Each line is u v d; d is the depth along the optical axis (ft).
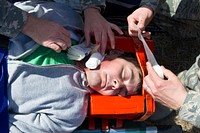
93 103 4.89
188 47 6.38
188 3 5.76
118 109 4.90
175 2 5.83
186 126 5.89
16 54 4.76
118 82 4.87
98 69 4.91
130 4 5.54
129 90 4.96
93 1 5.03
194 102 4.43
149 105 4.92
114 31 5.16
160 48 6.38
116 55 5.05
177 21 5.98
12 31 4.69
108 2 5.61
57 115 4.85
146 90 4.75
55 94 4.82
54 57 4.85
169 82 4.50
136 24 5.08
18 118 4.85
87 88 4.96
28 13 4.75
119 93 4.97
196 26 6.03
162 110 5.57
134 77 4.95
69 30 5.05
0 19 4.64
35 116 4.87
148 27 6.16
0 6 4.63
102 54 4.94
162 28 6.16
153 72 4.56
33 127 4.85
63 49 4.74
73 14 5.16
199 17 5.79
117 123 5.16
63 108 4.86
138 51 5.05
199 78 5.08
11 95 4.79
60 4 5.19
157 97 4.66
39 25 4.72
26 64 4.72
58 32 4.70
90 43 4.98
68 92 4.83
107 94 4.96
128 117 5.10
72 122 4.92
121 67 4.92
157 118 5.64
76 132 5.11
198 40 6.36
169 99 4.57
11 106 4.83
